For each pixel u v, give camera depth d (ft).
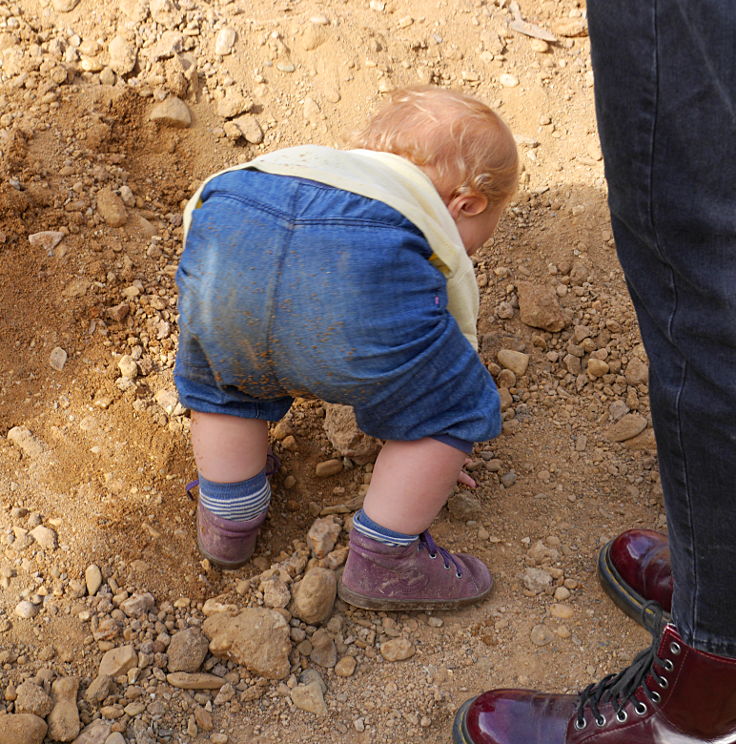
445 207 5.96
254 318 5.44
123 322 7.95
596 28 4.37
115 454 7.25
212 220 5.55
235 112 9.45
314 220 5.42
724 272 4.34
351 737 5.89
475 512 7.31
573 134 10.18
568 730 5.59
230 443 6.22
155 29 9.58
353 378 5.53
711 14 4.07
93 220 8.41
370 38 10.21
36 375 7.48
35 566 6.46
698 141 4.21
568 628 6.54
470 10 10.96
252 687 6.08
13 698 5.76
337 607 6.60
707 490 4.67
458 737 5.76
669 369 4.70
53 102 8.95
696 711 5.17
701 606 4.91
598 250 9.23
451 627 6.53
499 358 8.41
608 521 7.33
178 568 6.71
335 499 7.42
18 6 9.51
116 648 6.13
